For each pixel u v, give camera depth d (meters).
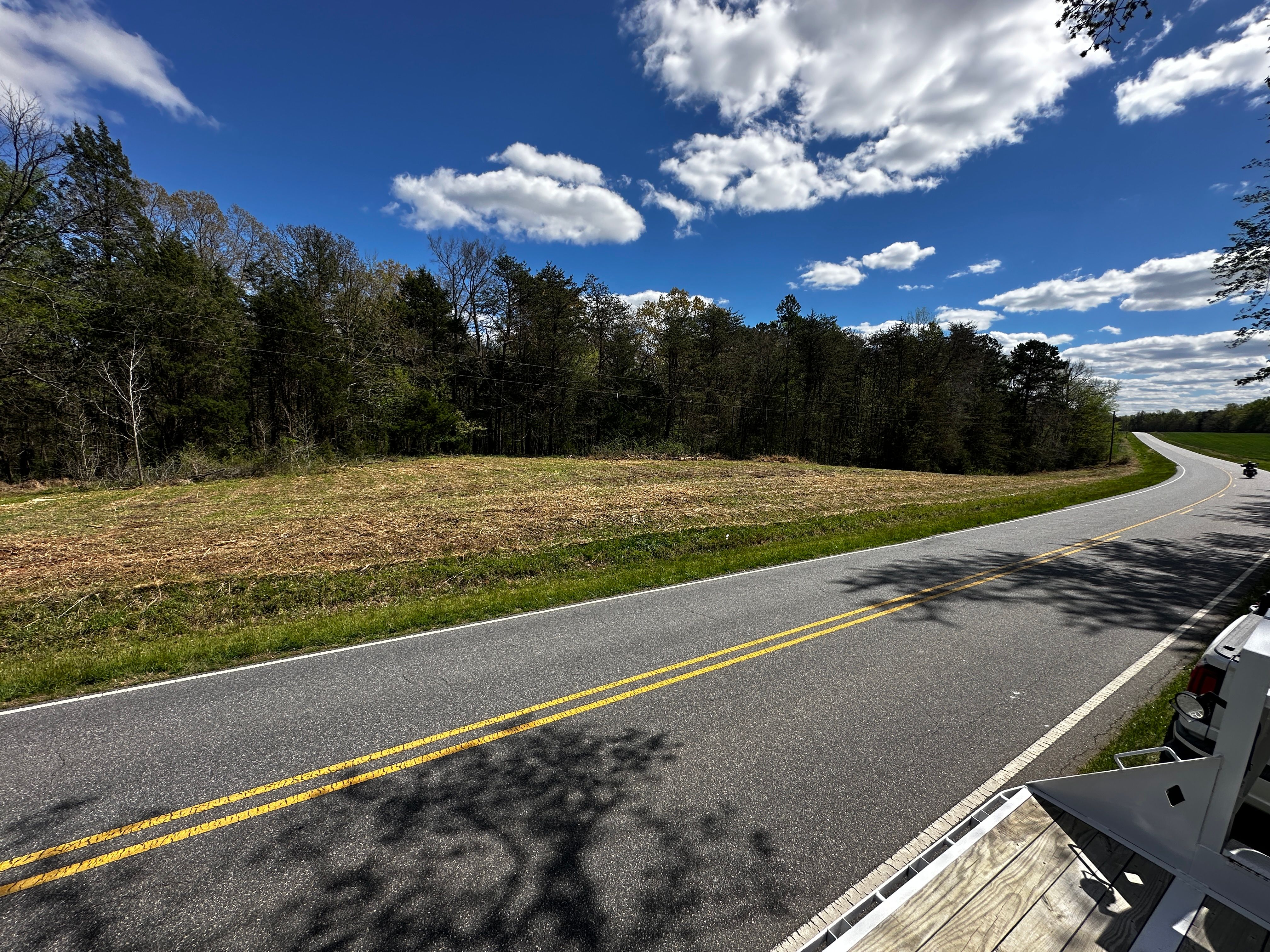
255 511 13.89
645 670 5.28
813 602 7.55
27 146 18.31
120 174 25.02
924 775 3.59
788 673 5.19
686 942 2.34
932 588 8.19
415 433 30.39
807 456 46.91
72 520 12.65
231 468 21.73
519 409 36.69
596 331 38.53
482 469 23.89
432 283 34.22
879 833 3.04
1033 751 3.89
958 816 3.19
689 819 3.14
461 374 35.22
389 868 2.77
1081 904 2.19
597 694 4.77
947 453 44.22
